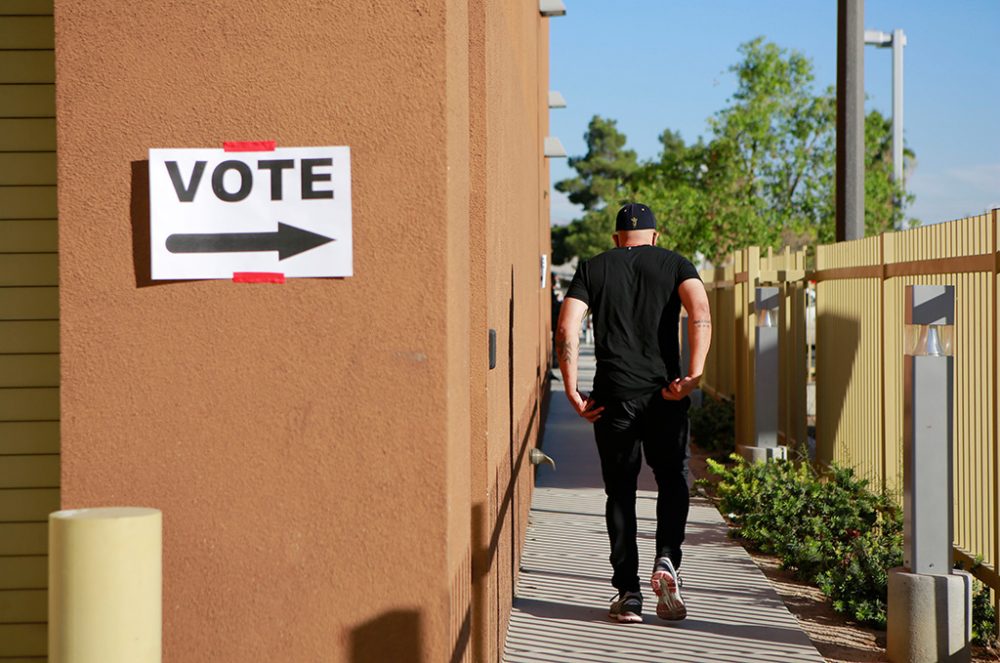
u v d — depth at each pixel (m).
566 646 5.30
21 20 3.83
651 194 32.28
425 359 3.06
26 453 3.81
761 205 30.55
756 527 7.54
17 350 3.82
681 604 5.62
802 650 5.29
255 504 3.08
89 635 2.57
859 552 6.36
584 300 5.64
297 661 3.07
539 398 12.80
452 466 3.12
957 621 5.11
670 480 5.67
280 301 3.08
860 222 10.84
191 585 3.08
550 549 7.57
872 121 34.97
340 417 3.07
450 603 3.09
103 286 3.10
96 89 3.09
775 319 9.56
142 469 3.08
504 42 5.73
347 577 3.07
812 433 12.84
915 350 5.16
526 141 9.28
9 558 3.80
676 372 5.58
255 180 3.07
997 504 5.40
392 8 3.05
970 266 5.78
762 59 30.12
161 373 3.09
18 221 3.83
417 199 3.06
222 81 3.07
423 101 3.05
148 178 3.08
